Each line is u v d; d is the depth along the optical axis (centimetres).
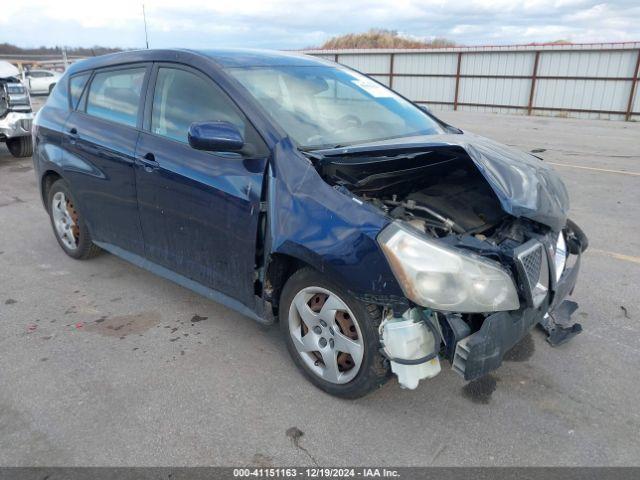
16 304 373
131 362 302
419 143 256
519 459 233
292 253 253
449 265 221
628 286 407
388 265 224
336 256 236
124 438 241
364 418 257
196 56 324
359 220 236
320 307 266
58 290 396
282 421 254
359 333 246
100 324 346
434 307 221
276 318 320
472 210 281
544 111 2388
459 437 246
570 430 251
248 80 307
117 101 371
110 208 377
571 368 300
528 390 281
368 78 400
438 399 272
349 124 321
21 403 264
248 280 288
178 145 317
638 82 2125
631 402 271
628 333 338
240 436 244
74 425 249
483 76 2523
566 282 280
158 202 329
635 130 1650
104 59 398
